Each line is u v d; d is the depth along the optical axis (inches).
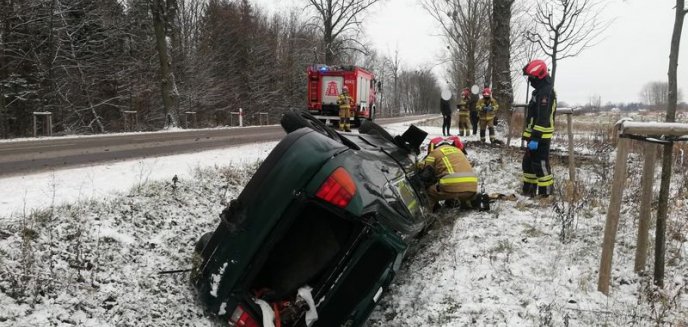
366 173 150.8
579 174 346.3
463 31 1070.4
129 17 1114.1
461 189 246.8
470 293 166.2
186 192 246.4
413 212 174.9
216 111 1378.0
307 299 136.0
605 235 160.4
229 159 347.6
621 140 156.3
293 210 132.9
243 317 138.1
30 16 860.6
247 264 134.9
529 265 184.9
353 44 1513.3
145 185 238.4
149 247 182.2
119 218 191.6
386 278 147.1
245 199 138.3
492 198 283.3
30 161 326.6
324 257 150.3
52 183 238.7
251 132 710.5
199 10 1449.3
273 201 133.0
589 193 269.0
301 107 1689.2
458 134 668.1
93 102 1044.5
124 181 249.4
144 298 150.8
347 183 133.2
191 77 1249.4
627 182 294.8
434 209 262.2
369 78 924.6
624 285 166.9
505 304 157.1
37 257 147.6
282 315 139.4
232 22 1450.5
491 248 201.3
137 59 1118.4
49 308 129.5
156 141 511.8
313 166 133.1
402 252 147.2
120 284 152.0
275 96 1577.3
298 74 1670.8
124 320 137.1
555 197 273.9
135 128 1001.5
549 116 269.0
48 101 938.7
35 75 905.5
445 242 215.0
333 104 837.8
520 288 166.9
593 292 162.6
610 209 158.9
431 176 247.8
